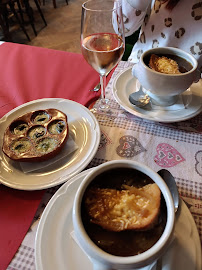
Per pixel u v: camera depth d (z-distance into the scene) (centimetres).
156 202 27
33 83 68
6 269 33
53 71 72
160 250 23
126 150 50
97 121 53
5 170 45
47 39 250
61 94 64
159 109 56
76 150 49
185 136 52
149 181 29
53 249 33
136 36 115
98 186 29
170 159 47
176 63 54
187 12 76
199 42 77
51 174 45
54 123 51
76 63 74
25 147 47
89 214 27
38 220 39
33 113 52
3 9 230
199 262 31
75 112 56
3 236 37
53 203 38
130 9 79
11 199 42
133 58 93
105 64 55
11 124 50
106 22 58
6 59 78
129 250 25
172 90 52
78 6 309
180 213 36
